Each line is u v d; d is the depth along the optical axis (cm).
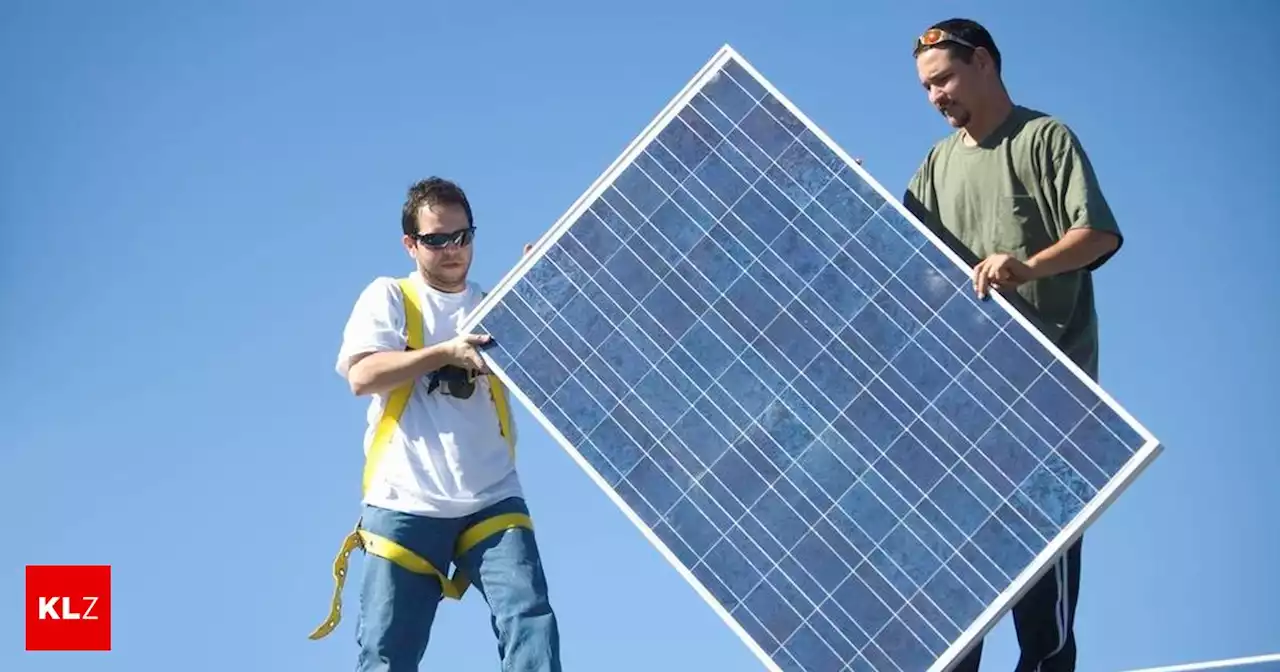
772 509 952
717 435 975
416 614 1017
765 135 1045
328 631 1041
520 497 1042
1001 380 959
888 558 931
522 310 1022
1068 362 954
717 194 1034
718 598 938
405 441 1027
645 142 1058
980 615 911
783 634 925
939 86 1065
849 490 950
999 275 979
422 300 1059
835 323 990
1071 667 1069
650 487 967
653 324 1005
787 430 968
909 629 916
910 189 1107
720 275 1012
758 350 990
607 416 987
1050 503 927
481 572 1020
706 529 954
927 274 993
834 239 1010
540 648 988
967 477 941
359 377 1019
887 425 962
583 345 1006
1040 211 1045
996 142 1064
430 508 1017
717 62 1073
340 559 1035
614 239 1033
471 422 1031
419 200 1059
